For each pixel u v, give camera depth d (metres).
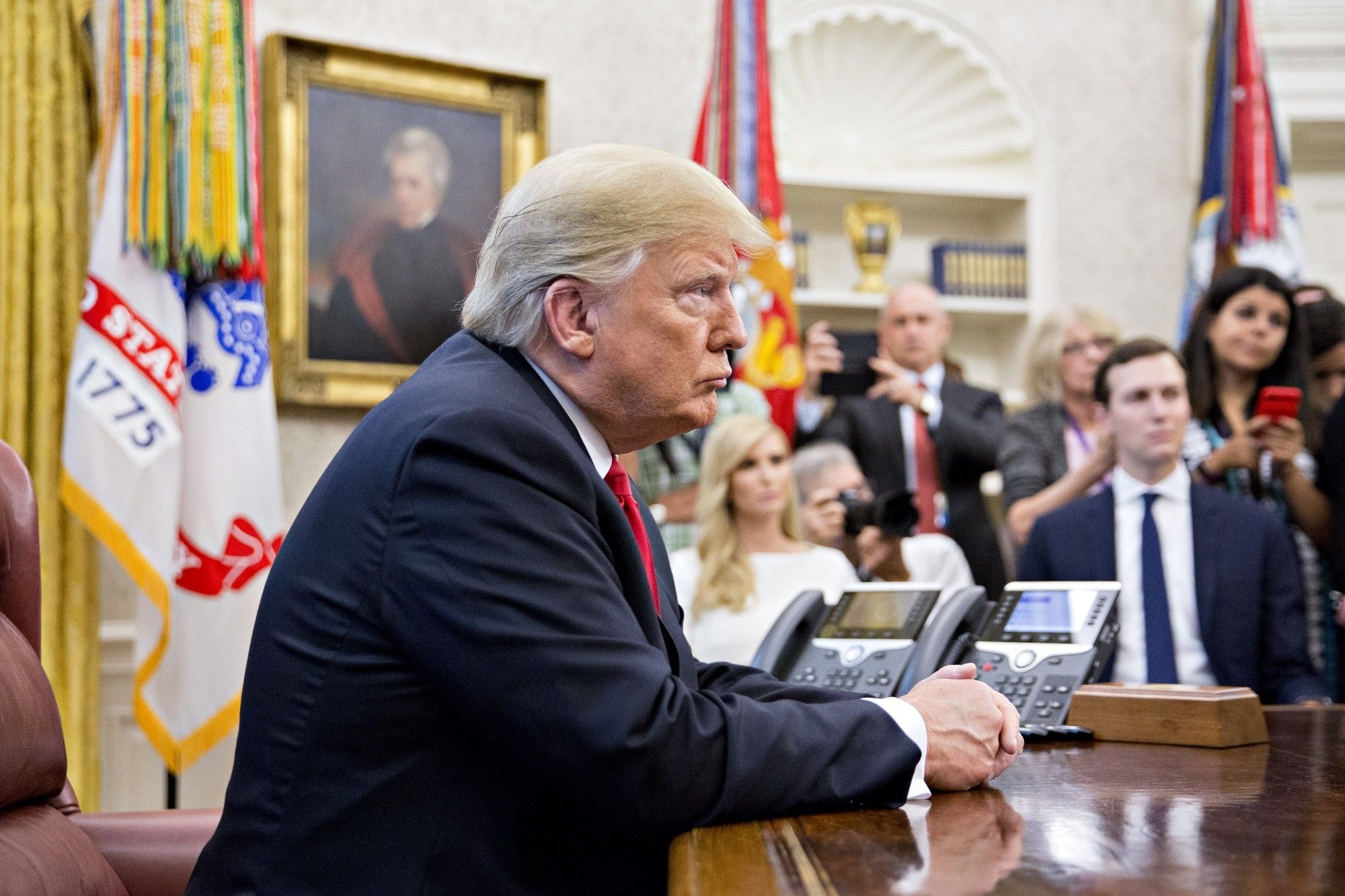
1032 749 1.62
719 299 1.41
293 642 1.30
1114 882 0.85
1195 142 6.23
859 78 6.14
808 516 3.57
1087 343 4.20
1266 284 3.31
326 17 4.85
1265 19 6.11
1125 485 2.82
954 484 4.61
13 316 3.68
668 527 4.30
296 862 1.25
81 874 1.57
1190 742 1.62
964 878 0.88
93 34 4.26
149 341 3.60
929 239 6.34
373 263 4.82
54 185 3.77
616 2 5.39
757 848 1.05
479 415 1.27
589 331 1.38
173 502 3.59
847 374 4.79
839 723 1.27
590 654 1.19
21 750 1.54
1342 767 1.41
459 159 4.98
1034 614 1.94
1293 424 3.02
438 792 1.25
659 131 5.41
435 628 1.21
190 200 3.63
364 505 1.28
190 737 3.65
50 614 3.66
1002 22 6.11
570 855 1.26
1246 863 0.89
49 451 3.68
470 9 5.11
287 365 4.64
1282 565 2.69
